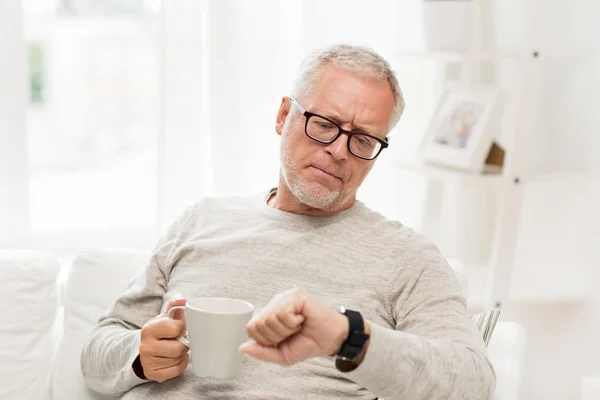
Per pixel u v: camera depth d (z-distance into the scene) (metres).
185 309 1.28
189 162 2.45
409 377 1.19
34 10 3.05
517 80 2.62
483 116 2.40
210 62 2.43
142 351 1.40
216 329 1.25
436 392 1.22
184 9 2.38
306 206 1.62
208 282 1.57
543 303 2.46
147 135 3.21
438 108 2.60
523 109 2.34
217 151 2.48
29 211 2.44
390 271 1.51
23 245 2.44
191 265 1.62
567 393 2.51
